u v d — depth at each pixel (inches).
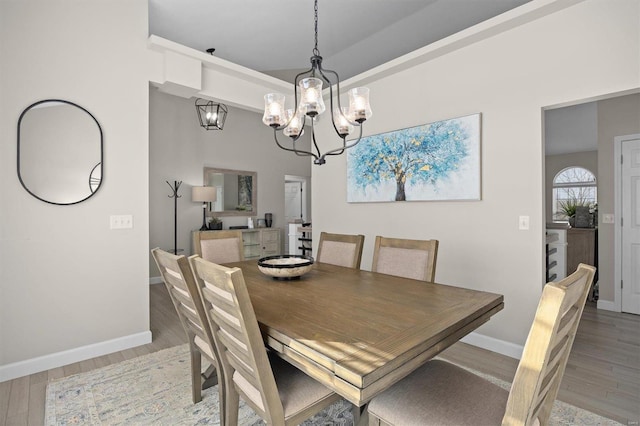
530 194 96.2
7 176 86.8
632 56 79.7
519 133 98.0
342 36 146.4
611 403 73.9
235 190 259.1
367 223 140.9
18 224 88.5
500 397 46.5
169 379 85.8
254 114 272.4
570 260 175.8
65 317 95.7
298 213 335.3
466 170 108.3
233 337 49.4
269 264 79.2
